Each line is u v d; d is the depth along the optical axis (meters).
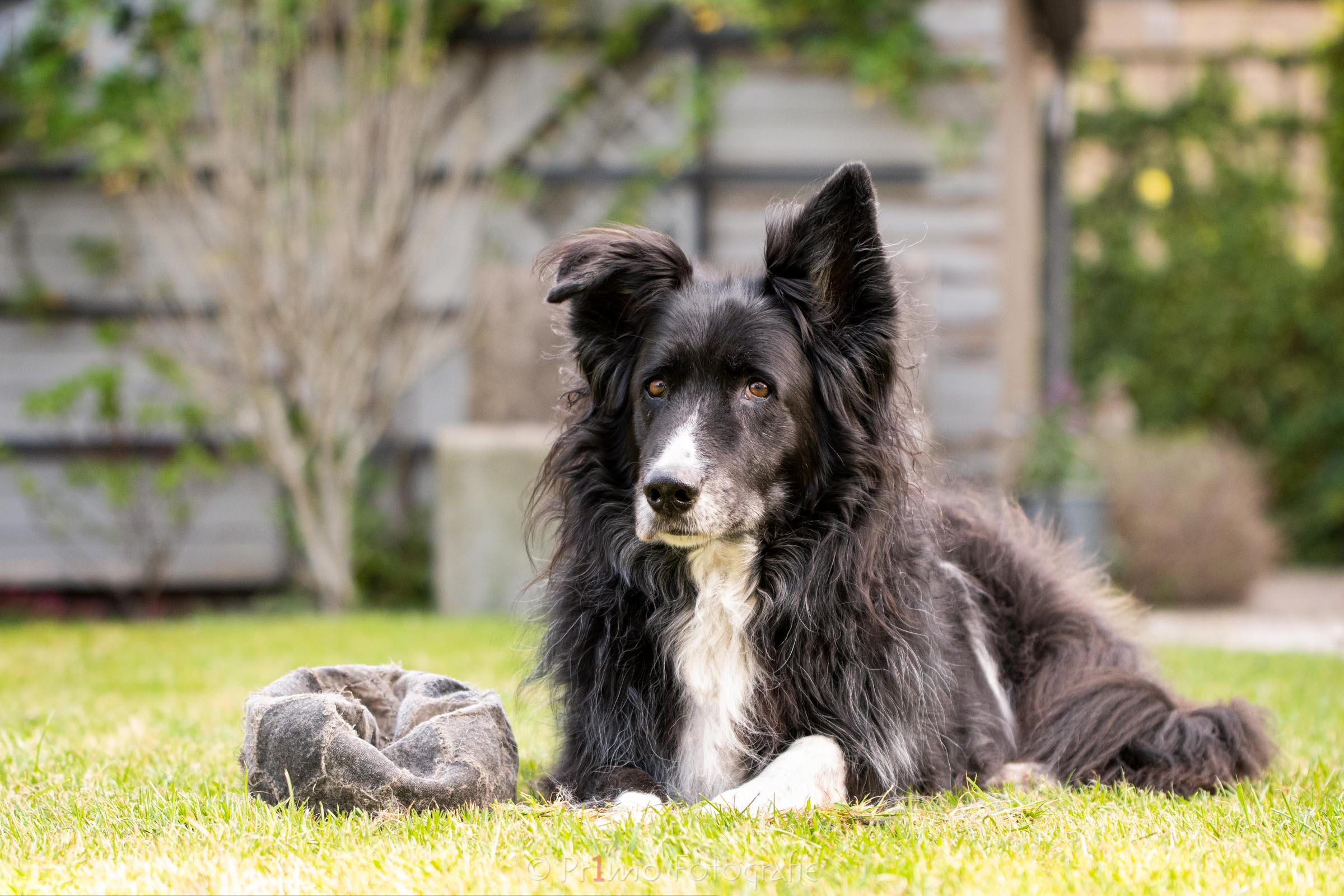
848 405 4.59
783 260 4.57
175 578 13.21
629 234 4.70
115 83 12.48
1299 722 5.98
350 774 3.73
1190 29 19.77
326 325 11.77
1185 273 19.31
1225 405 19.38
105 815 3.85
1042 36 16.19
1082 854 3.40
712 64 13.09
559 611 4.64
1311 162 19.39
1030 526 6.12
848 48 12.62
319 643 8.69
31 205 13.21
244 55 12.33
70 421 13.12
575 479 4.73
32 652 8.46
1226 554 13.67
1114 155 19.61
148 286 13.04
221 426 13.06
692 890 3.08
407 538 13.13
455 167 12.66
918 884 3.10
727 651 4.47
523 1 13.03
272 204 11.77
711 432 4.33
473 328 12.19
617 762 4.38
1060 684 5.20
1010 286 13.52
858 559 4.45
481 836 3.52
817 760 4.16
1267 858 3.35
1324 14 19.67
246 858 3.37
